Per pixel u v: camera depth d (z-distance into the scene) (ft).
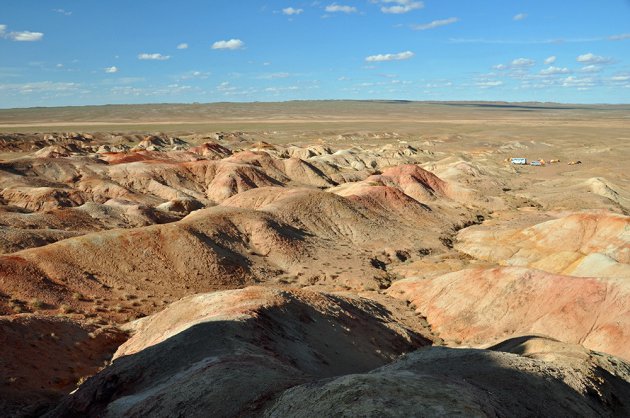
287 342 85.61
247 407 50.34
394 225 239.09
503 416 45.93
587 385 61.11
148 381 69.21
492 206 309.01
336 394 42.73
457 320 132.26
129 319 120.98
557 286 128.88
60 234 168.76
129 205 235.40
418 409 39.14
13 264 127.65
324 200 233.55
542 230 208.03
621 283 121.39
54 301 120.47
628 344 106.83
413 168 331.36
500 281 137.28
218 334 77.87
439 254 213.87
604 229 194.90
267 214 206.18
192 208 262.67
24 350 86.02
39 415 70.38
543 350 76.89
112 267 142.72
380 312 129.08
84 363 92.17
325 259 186.70
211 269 156.15
